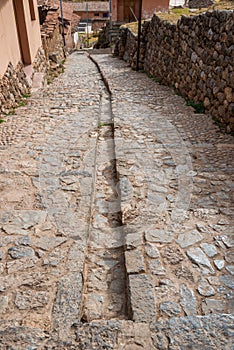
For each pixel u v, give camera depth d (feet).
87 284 6.29
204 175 9.85
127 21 54.70
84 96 20.48
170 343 4.50
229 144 11.93
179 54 19.20
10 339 4.62
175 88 20.15
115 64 34.55
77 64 40.09
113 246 7.36
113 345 4.49
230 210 8.10
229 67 12.48
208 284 5.88
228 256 6.55
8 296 5.66
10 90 18.17
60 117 16.21
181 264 6.37
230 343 4.48
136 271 6.21
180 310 5.34
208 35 14.58
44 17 42.14
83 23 91.15
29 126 14.92
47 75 29.53
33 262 6.49
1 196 9.00
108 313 5.65
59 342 4.55
